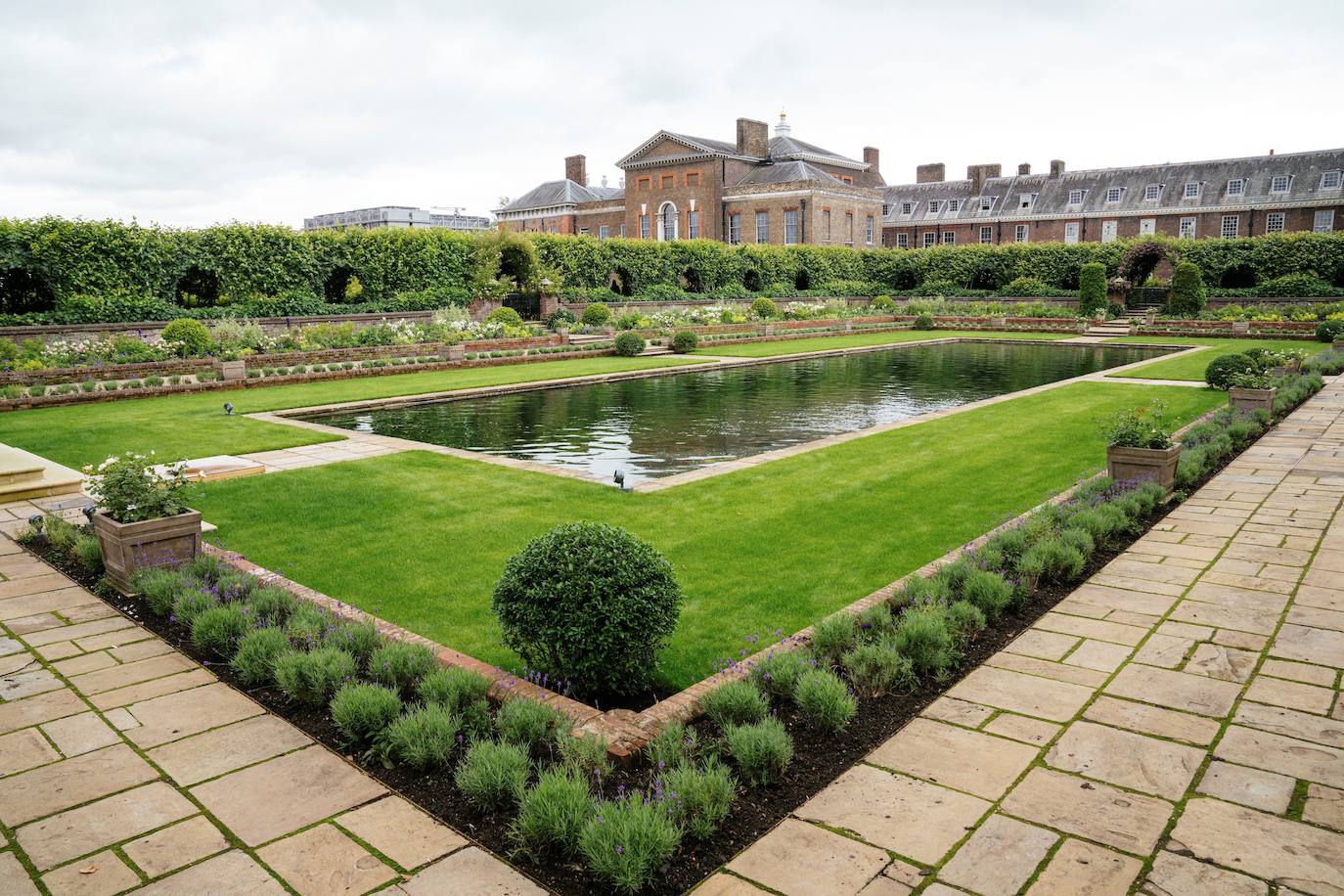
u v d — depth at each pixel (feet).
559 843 10.44
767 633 17.16
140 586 18.80
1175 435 36.60
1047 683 14.75
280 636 15.51
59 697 14.58
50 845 10.52
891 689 14.64
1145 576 20.20
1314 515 25.02
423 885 9.77
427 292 104.88
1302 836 10.31
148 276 83.20
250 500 28.19
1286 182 158.10
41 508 27.84
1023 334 118.83
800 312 127.44
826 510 26.58
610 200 201.05
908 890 9.51
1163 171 173.06
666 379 68.80
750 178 185.16
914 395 56.95
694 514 26.17
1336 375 61.82
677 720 13.25
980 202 193.77
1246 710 13.55
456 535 24.22
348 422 46.96
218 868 10.05
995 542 21.06
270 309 91.35
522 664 15.96
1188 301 115.34
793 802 11.36
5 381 56.70
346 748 12.86
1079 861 9.95
